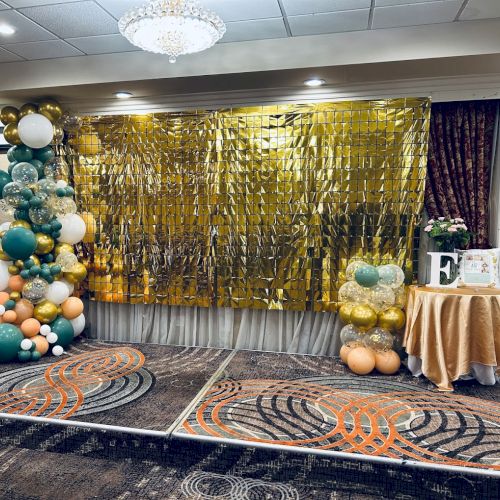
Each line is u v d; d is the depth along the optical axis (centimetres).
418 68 385
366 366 376
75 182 489
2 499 242
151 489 251
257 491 250
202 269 463
